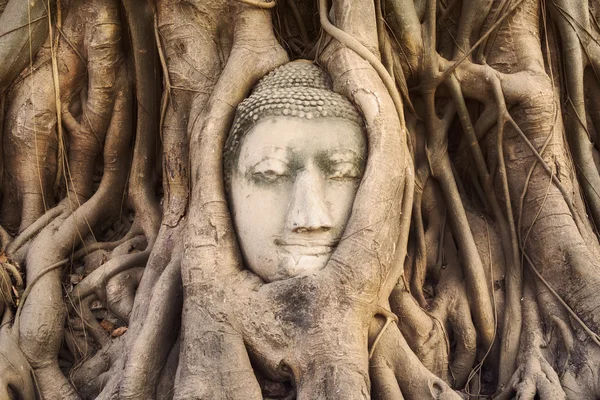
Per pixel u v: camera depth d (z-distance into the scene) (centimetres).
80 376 461
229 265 424
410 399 427
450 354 488
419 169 519
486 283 491
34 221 526
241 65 468
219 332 407
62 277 503
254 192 425
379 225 412
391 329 437
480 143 527
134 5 529
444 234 517
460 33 527
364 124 434
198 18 502
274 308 405
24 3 525
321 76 457
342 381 383
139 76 535
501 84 505
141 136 537
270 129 425
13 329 460
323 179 423
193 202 441
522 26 529
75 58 539
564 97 546
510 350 473
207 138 444
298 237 414
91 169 553
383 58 496
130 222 546
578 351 449
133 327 439
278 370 404
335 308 400
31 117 528
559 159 504
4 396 429
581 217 508
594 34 560
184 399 395
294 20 541
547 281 481
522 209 502
